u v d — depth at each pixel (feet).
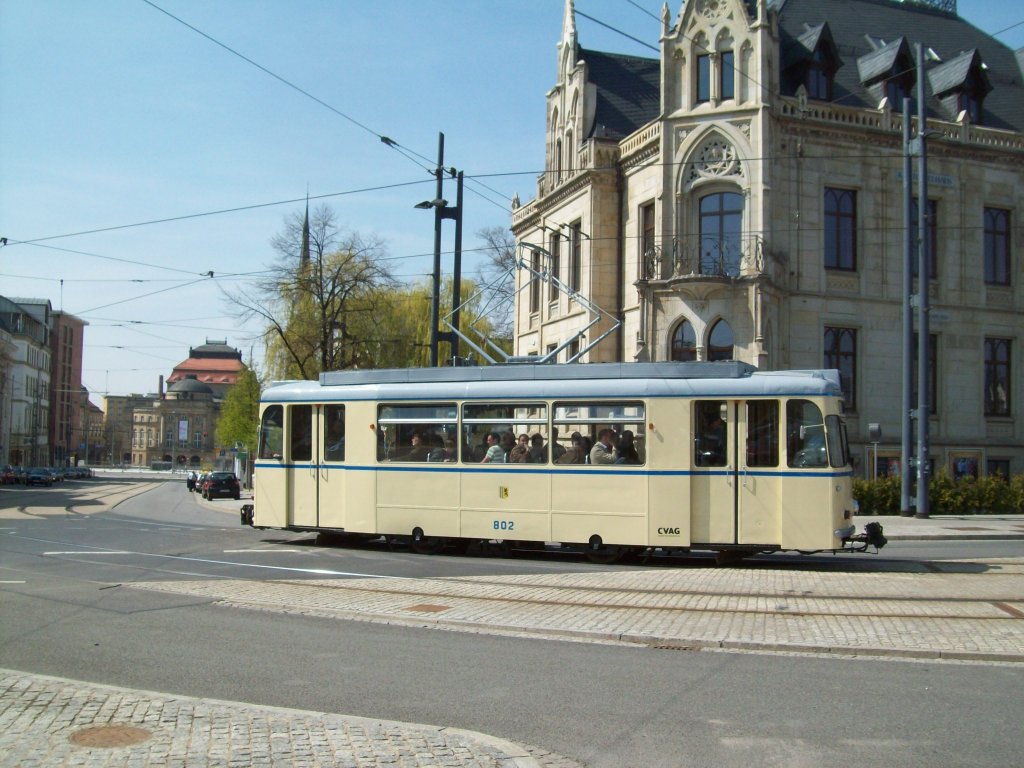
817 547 52.90
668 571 52.47
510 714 24.90
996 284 117.80
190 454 533.55
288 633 35.35
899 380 111.14
